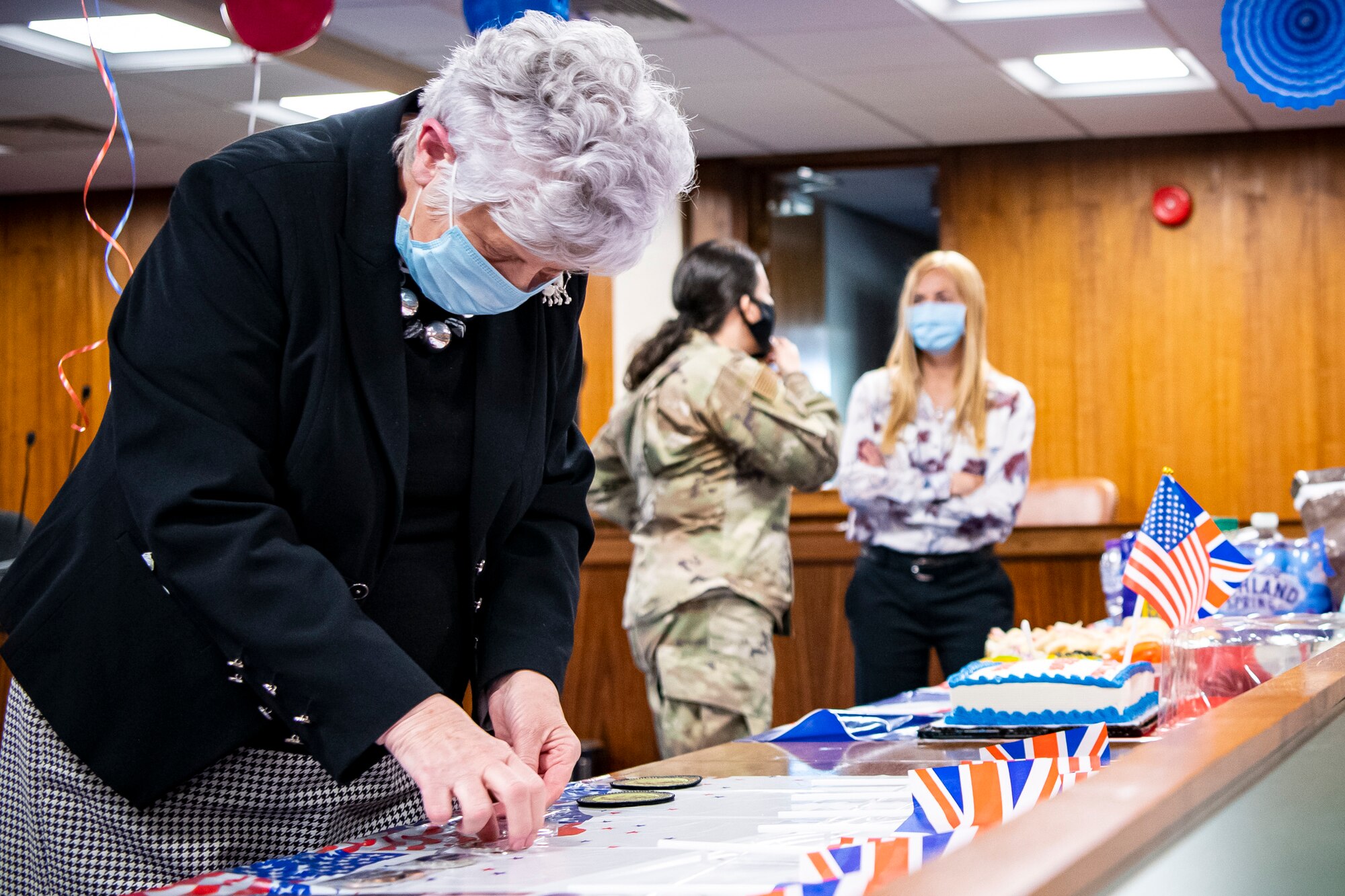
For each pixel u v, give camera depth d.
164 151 6.69
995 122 6.37
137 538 1.09
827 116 6.21
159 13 4.61
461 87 1.03
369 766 1.00
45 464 7.72
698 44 5.12
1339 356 6.47
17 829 1.19
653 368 2.63
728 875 0.87
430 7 4.71
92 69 5.26
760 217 7.16
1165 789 0.71
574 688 4.04
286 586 1.01
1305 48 2.39
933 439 2.99
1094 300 6.75
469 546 1.21
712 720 2.45
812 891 0.76
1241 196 6.59
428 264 1.08
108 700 1.10
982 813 1.01
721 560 2.48
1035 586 3.76
